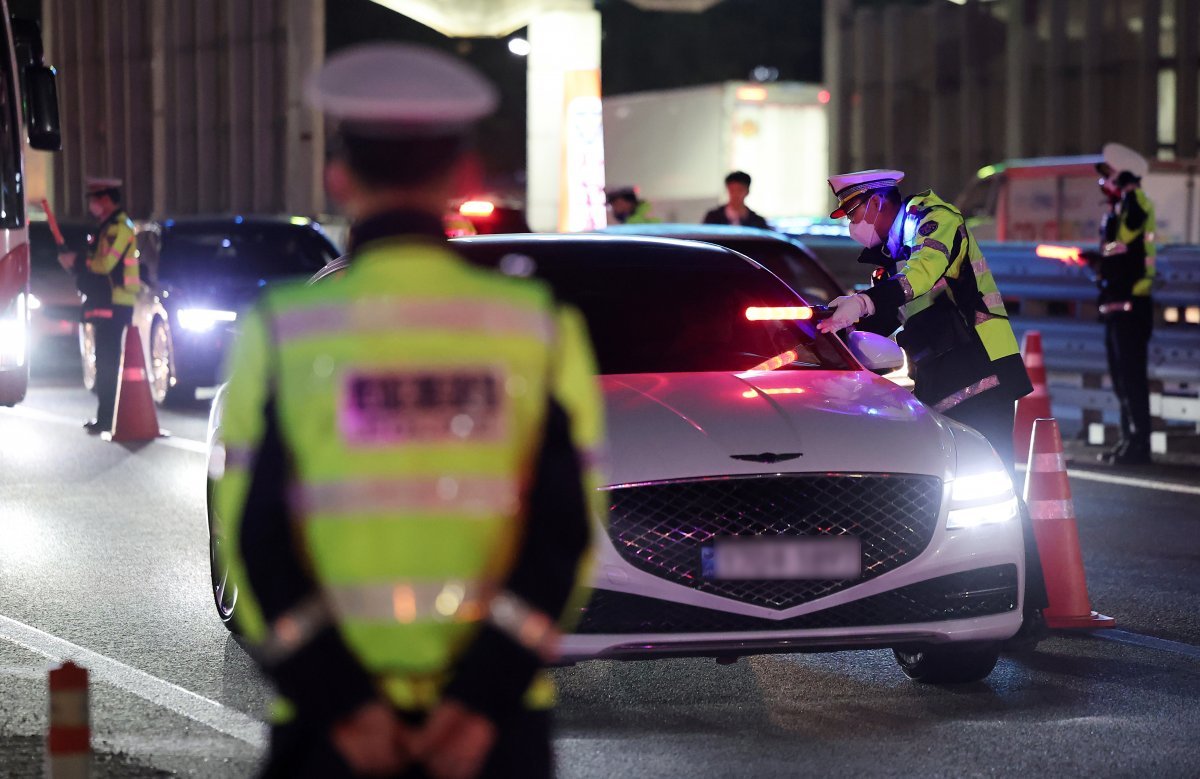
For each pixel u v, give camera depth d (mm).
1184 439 31734
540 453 6031
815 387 14523
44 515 23312
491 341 5961
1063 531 16719
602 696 14086
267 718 13320
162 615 17156
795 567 12797
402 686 5906
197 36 68438
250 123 64938
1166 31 56344
